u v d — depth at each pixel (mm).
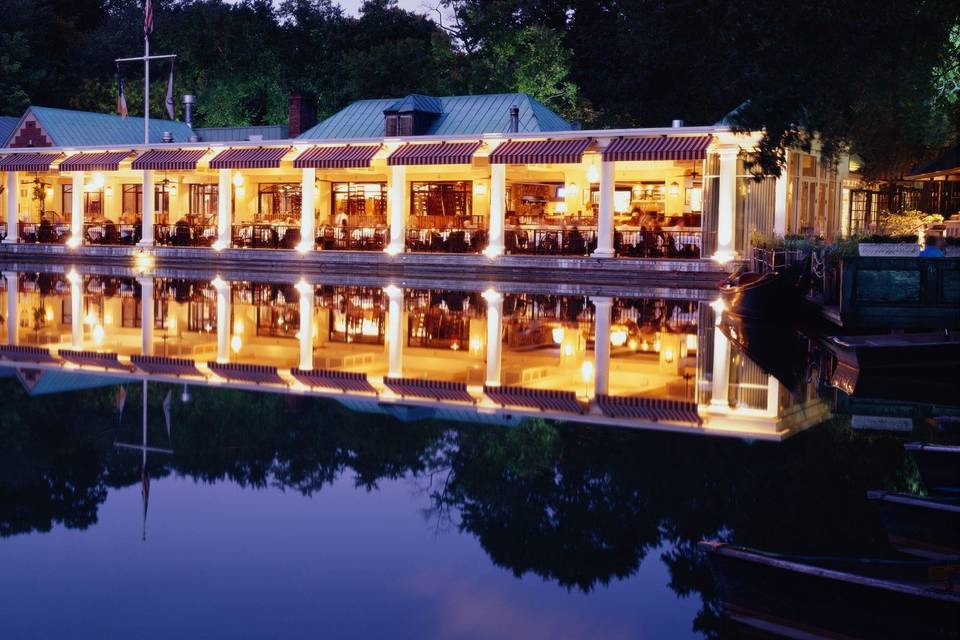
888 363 13641
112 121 46406
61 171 40219
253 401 11016
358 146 35094
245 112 58531
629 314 21234
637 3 42031
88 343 15859
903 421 10031
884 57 13016
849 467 8156
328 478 7871
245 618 5191
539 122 37781
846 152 30234
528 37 50062
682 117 46906
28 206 46250
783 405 10906
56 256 40000
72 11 71312
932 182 36938
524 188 38000
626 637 4926
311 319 19531
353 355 14836
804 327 19250
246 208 41812
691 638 4930
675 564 5969
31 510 7012
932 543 5789
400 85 51219
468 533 6516
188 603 5398
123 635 4969
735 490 7516
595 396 11453
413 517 6875
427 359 14453
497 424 9875
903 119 24172
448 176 38312
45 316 19516
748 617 4840
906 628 4352
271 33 59594
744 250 29844
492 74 49094
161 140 47094
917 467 7367
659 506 7062
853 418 10188
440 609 5328
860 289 16781
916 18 12773
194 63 58906
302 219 36219
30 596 5488
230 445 8906
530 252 33938
